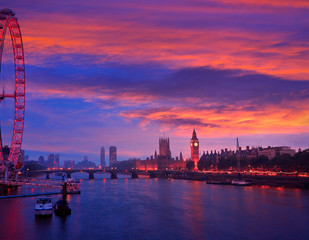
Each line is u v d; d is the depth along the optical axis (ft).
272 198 540.93
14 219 367.66
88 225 342.64
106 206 475.31
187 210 436.76
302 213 401.29
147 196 609.83
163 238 293.23
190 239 289.74
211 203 499.51
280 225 338.95
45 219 370.53
